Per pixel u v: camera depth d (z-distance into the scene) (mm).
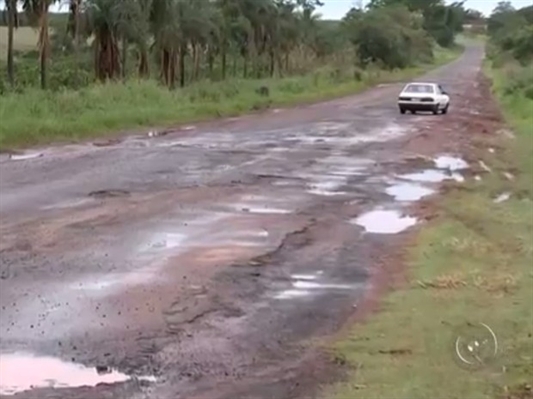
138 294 8523
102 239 10867
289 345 7215
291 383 6391
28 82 38062
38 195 13977
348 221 12750
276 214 13047
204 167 18094
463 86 64312
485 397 6160
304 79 56125
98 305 8125
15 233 11031
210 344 7191
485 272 9836
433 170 18844
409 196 15234
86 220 12023
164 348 7055
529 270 9922
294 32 69562
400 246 11141
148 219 12273
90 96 29484
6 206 12914
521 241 11602
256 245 10898
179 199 14031
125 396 6082
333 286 9117
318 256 10453
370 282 9312
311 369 6680
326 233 11812
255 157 20156
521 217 13430
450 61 129375
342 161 19891
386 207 14047
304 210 13461
